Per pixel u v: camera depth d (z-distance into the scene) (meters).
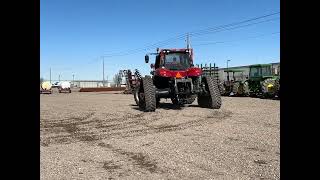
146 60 13.90
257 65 22.72
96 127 9.11
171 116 10.95
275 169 4.39
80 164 4.98
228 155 5.27
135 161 5.08
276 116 10.38
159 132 7.87
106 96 31.08
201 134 7.38
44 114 13.09
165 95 13.15
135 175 4.32
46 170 4.65
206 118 10.23
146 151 5.76
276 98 20.19
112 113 12.75
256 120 9.49
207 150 5.69
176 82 12.57
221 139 6.68
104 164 4.95
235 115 10.87
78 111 14.24
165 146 6.14
